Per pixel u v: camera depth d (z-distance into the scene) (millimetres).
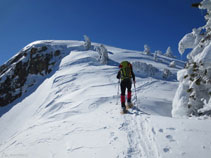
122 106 5207
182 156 2367
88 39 24859
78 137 3879
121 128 3840
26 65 22906
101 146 3176
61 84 13359
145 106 6168
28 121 11008
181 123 3453
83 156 2992
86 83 12047
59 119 6457
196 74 4758
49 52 23422
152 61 24578
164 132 3193
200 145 2531
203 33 5617
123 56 23781
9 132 11836
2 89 21297
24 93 19328
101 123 4422
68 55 22109
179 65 27406
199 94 4652
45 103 11625
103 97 7340
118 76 6102
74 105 7492
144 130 3545
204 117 4062
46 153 3637
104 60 18156
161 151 2609
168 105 6887
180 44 5918
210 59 4336
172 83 11688
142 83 10945
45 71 20812
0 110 18594
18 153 4156
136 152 2750
